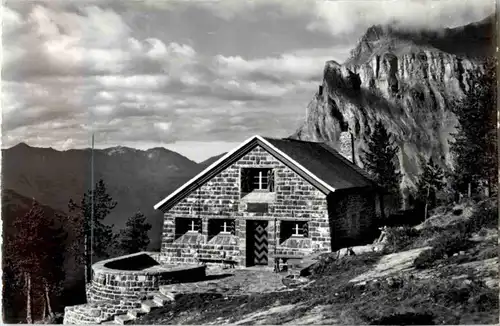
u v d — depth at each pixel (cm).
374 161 4422
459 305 1930
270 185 2983
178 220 3109
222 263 2995
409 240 2780
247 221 2997
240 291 2484
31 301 4019
